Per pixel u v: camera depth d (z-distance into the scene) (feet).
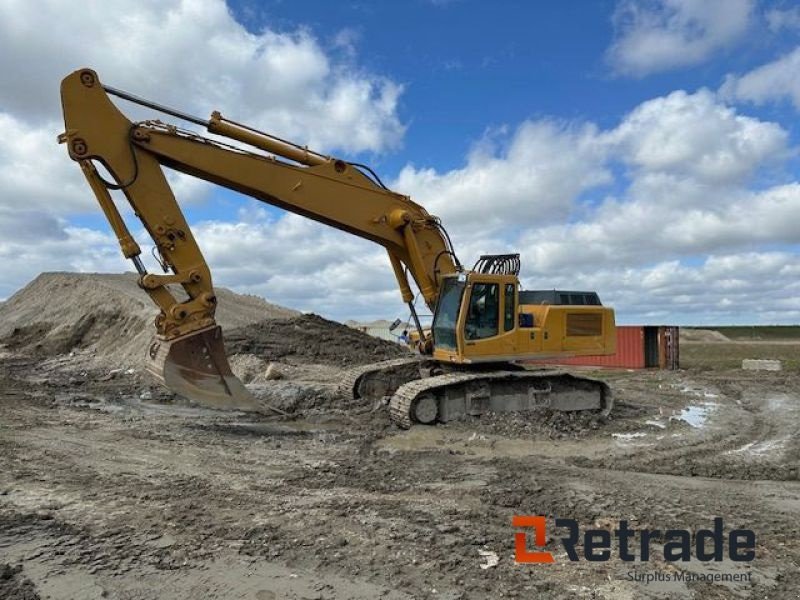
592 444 34.73
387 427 38.52
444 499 23.45
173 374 34.22
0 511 21.67
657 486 25.57
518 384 40.68
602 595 15.65
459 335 38.93
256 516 21.33
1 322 104.01
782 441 36.32
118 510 21.94
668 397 54.80
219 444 33.55
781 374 76.13
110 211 34.45
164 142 35.19
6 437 34.53
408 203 41.57
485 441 34.60
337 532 19.75
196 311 35.42
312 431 37.83
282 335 74.90
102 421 40.27
